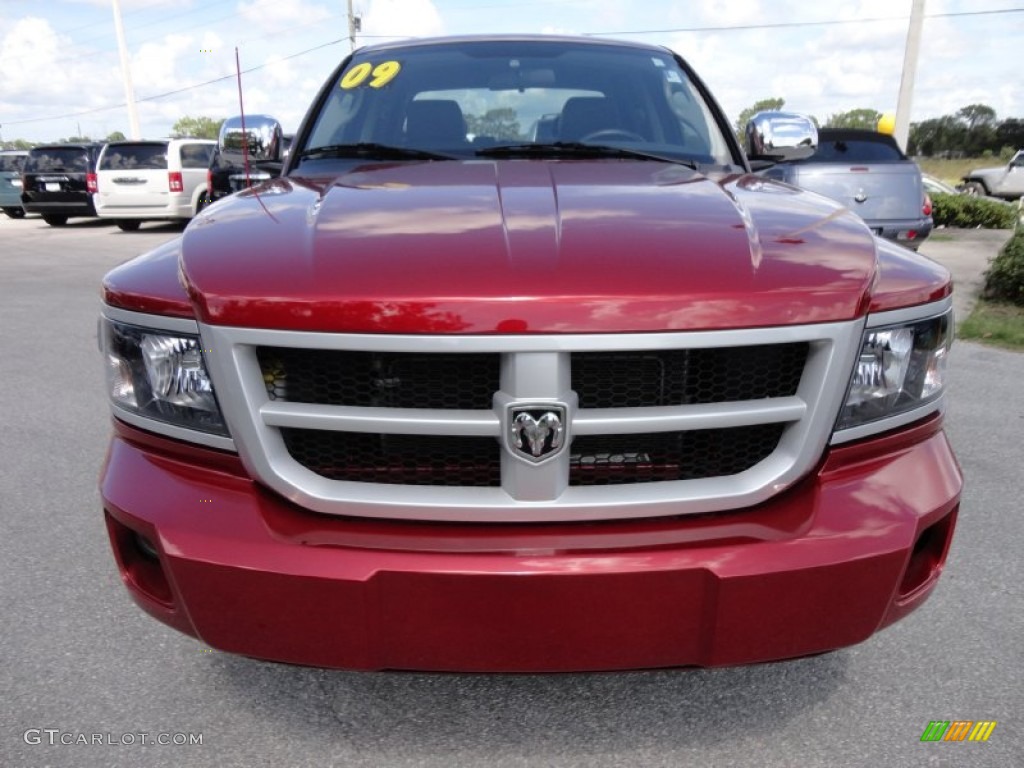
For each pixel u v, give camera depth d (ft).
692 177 7.44
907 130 51.42
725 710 6.74
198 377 5.29
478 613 4.94
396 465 5.26
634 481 5.31
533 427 4.79
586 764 6.13
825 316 4.96
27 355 18.93
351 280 4.86
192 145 51.37
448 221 5.65
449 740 6.38
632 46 10.73
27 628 7.89
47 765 6.09
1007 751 6.25
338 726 6.54
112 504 5.54
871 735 6.44
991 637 7.73
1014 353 18.84
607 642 5.02
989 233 48.37
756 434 5.33
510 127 9.31
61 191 53.98
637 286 4.77
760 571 4.95
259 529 5.10
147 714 6.68
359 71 10.30
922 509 5.41
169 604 5.53
